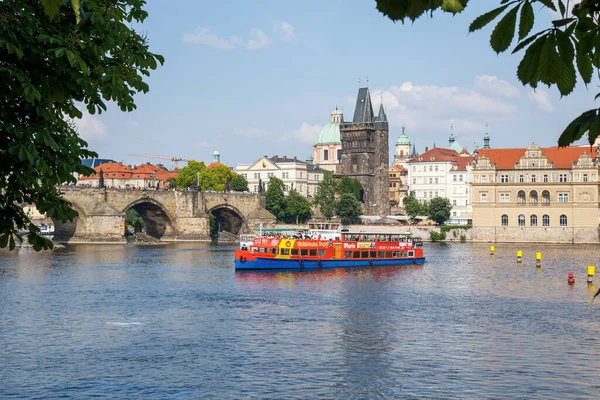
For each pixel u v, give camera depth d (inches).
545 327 2797.7
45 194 972.6
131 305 3403.1
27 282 4318.4
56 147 916.6
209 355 2311.8
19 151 860.6
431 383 1973.4
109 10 943.0
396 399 1823.3
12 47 767.7
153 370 2121.1
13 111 912.9
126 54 998.4
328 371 2103.8
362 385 1947.6
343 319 2999.5
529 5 324.5
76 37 859.4
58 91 874.1
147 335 2645.2
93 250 7628.0
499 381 1983.3
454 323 2896.2
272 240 5310.0
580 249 7746.1
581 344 2471.7
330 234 5728.3
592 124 354.0
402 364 2187.5
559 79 332.2
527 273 5039.4
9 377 2043.6
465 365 2170.3
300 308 3324.3
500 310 3255.4
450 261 6210.6
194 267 5511.8
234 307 3351.4
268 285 4288.9
